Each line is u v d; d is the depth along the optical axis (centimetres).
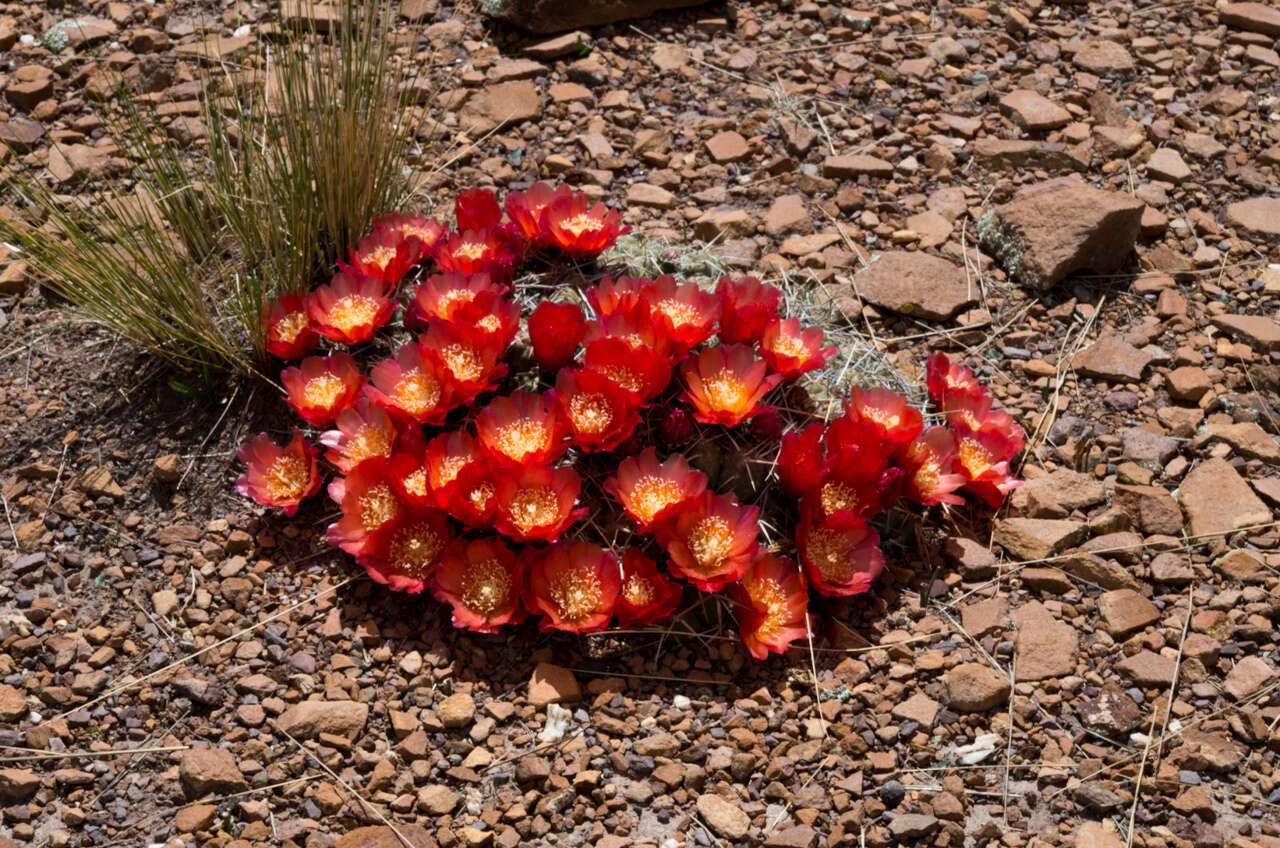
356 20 122
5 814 98
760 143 129
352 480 105
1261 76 136
